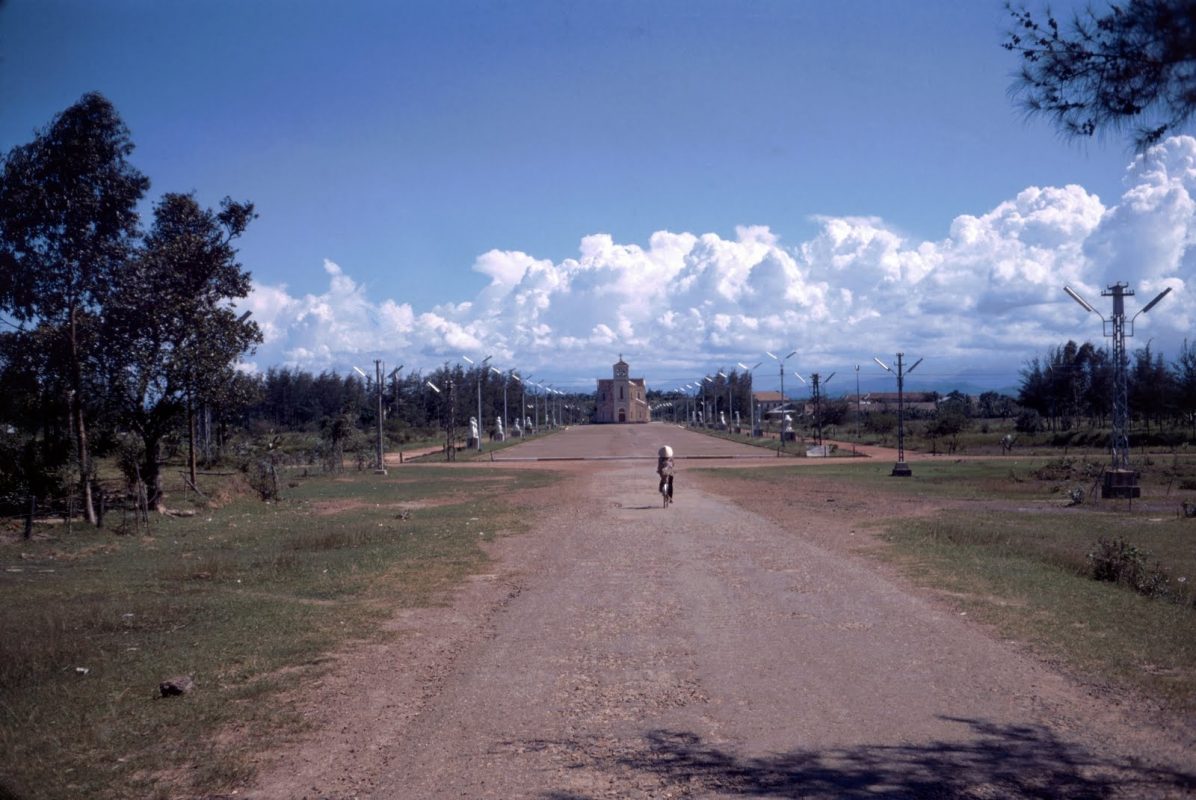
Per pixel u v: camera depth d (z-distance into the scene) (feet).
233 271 81.30
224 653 26.27
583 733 19.15
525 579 39.78
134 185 72.59
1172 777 16.07
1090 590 35.50
